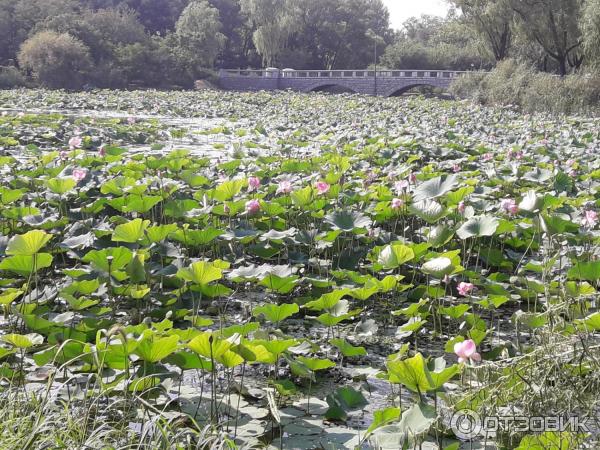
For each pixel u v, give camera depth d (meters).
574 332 3.66
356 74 58.31
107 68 55.59
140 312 4.89
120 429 3.26
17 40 59.09
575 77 30.72
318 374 4.22
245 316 5.07
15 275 5.72
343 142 15.24
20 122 17.20
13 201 7.20
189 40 66.75
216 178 9.41
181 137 17.67
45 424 3.16
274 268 5.01
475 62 74.44
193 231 5.68
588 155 12.47
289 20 65.69
